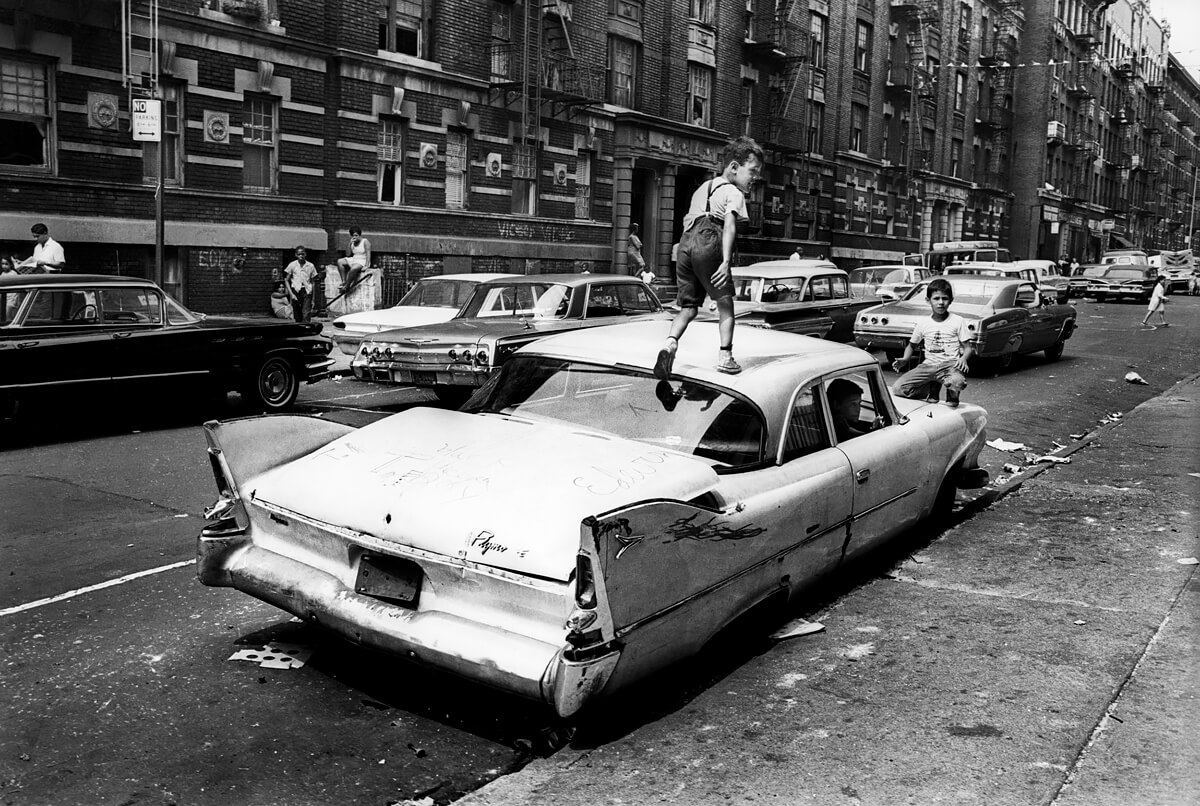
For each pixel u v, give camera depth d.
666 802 3.44
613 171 29.08
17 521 6.97
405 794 3.50
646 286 13.27
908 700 4.25
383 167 22.11
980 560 6.38
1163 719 4.03
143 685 4.32
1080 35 67.31
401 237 22.23
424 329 11.80
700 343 5.35
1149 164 90.00
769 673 4.57
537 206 26.23
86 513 7.23
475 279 14.45
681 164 31.38
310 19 19.84
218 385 11.34
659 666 3.97
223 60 18.23
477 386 11.35
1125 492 8.39
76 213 16.33
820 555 5.12
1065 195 67.44
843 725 4.02
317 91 20.09
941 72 49.75
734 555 4.25
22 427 10.86
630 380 4.95
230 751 3.76
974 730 3.95
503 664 3.53
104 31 16.42
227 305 18.83
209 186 18.25
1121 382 16.91
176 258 17.97
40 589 5.56
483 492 3.98
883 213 45.91
